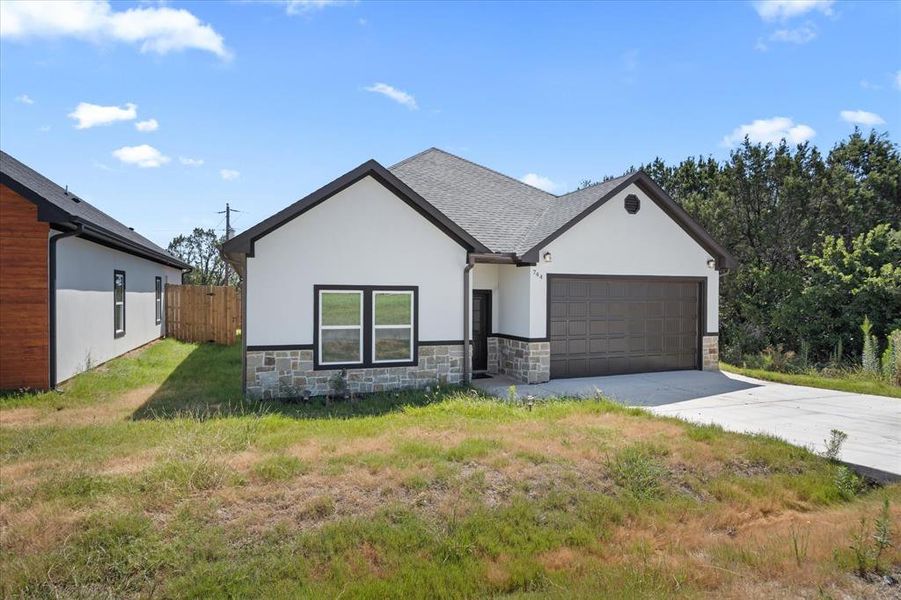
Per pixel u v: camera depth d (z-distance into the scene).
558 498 5.38
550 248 12.56
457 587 3.93
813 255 18.98
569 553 4.45
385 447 6.73
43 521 4.58
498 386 11.84
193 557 4.18
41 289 10.45
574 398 10.38
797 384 12.62
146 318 18.31
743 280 20.77
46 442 6.98
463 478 5.73
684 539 4.75
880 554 4.18
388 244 11.21
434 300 11.67
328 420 8.38
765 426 8.56
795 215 20.75
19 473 5.77
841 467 6.23
